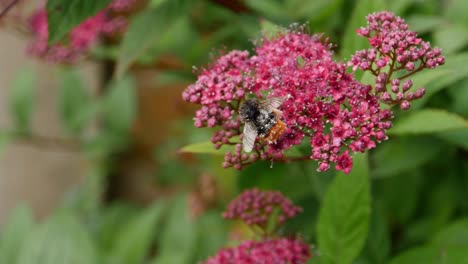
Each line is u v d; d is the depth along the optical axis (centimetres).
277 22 43
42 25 49
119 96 61
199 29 54
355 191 37
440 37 43
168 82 52
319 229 38
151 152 71
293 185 44
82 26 48
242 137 36
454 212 47
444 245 40
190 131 58
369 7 38
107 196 71
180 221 53
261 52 37
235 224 47
